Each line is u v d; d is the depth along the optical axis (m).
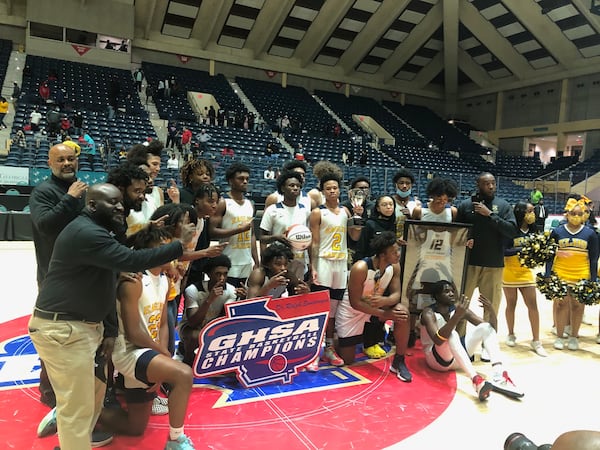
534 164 23.31
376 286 3.83
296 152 17.19
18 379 3.36
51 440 2.58
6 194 9.60
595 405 3.33
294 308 3.49
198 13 20.58
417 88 27.95
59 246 2.04
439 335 3.65
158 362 2.43
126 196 2.71
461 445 2.71
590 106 22.11
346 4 20.33
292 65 24.50
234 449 2.56
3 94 16.11
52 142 11.15
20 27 19.17
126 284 2.51
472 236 4.30
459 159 22.70
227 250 4.09
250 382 3.41
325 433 2.78
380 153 20.67
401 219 4.63
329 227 4.03
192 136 16.06
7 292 5.77
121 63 20.33
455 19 21.52
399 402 3.27
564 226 4.71
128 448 2.56
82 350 2.10
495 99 26.59
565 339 4.92
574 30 19.98
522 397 3.42
